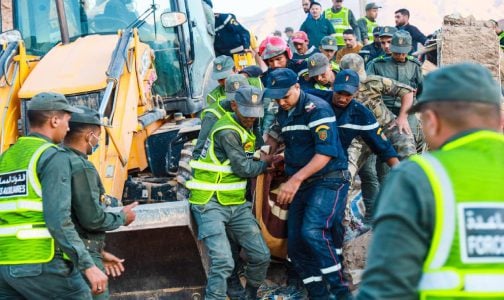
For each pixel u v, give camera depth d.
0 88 7.06
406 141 7.10
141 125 7.11
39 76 7.11
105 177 6.61
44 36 8.27
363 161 7.23
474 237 2.75
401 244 2.74
